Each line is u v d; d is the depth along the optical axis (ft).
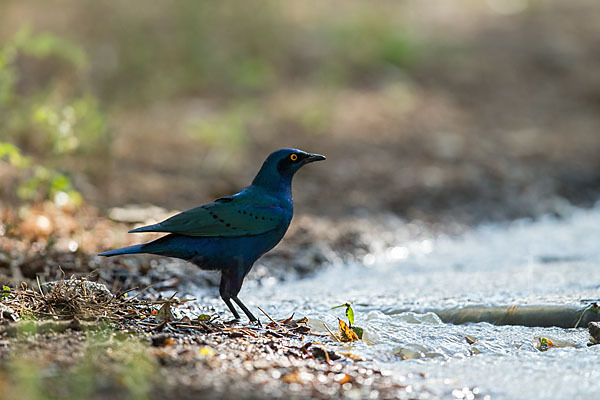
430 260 39.88
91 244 35.91
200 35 71.61
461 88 76.59
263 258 38.70
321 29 83.15
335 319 26.55
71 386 17.39
